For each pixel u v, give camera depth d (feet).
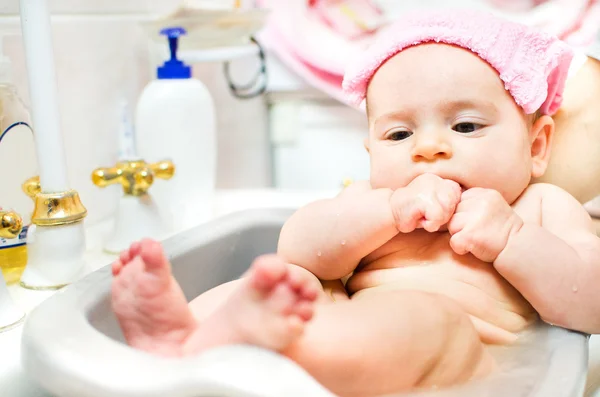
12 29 2.31
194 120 3.01
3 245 2.15
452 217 1.79
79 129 2.79
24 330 1.44
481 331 1.72
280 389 1.18
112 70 3.05
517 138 1.89
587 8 3.76
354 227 1.85
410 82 1.91
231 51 3.34
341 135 5.02
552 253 1.71
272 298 1.28
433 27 1.94
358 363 1.42
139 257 1.45
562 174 2.34
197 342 1.37
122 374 1.24
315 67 4.68
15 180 2.20
